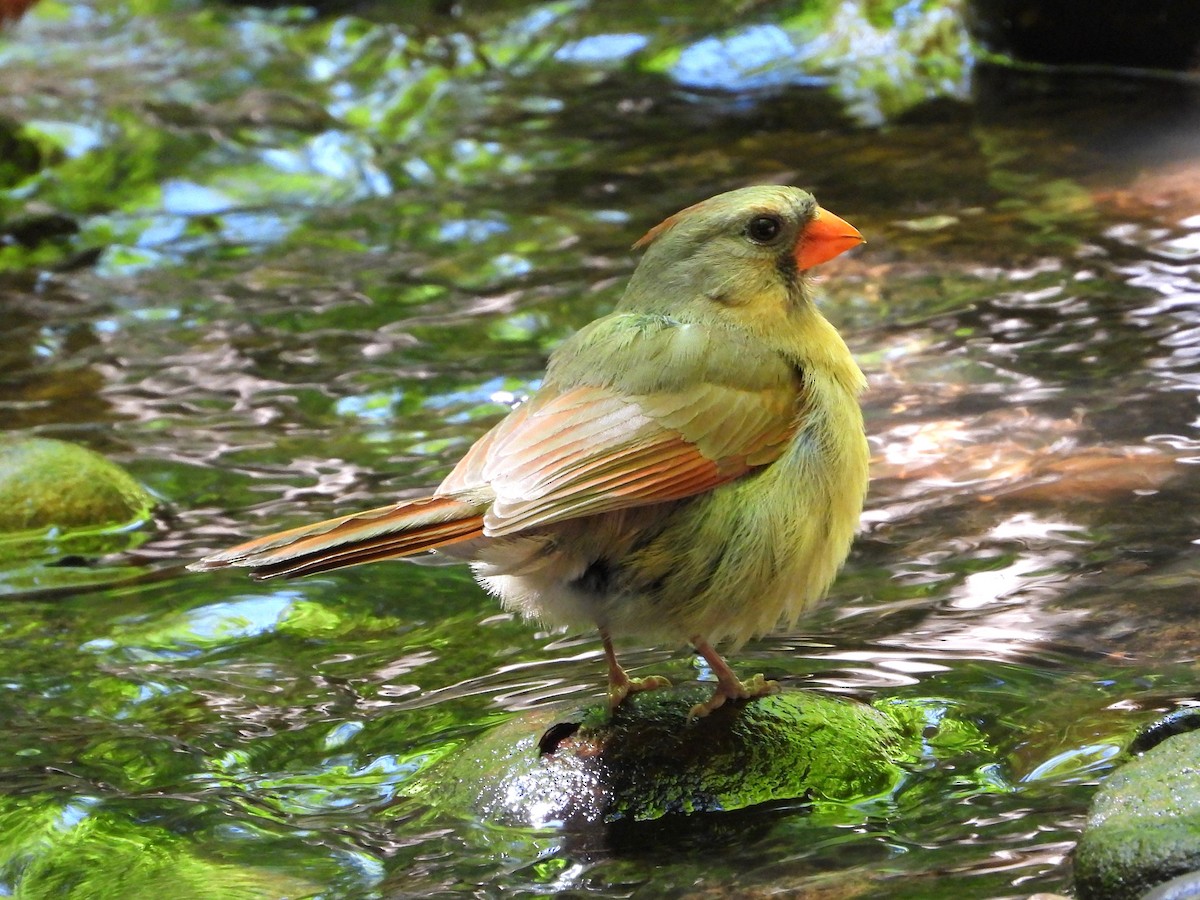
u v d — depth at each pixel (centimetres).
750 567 794
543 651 952
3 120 1938
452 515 739
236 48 2283
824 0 2205
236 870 713
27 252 1727
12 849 744
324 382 1388
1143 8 1991
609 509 765
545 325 1477
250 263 1681
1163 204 1605
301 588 1052
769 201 848
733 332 830
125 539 1138
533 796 748
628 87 2144
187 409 1352
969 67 2095
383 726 860
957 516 1068
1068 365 1293
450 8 2358
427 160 1942
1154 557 972
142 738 860
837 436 826
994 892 625
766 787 744
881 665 868
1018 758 752
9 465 1173
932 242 1566
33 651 978
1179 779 630
